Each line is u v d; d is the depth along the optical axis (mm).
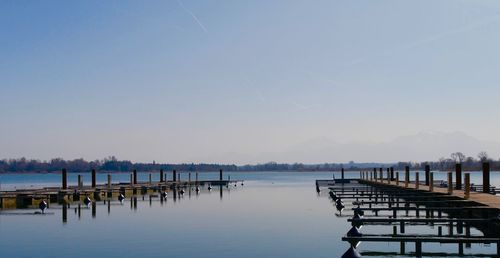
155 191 80625
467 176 39781
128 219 39531
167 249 26078
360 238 23094
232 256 24250
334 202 54250
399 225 33531
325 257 23938
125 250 25953
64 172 65750
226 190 89938
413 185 64438
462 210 35750
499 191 58125
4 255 25109
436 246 26219
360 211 35688
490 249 25328
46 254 25234
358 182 108812
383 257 23672
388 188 65500
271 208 48594
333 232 31516
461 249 25016
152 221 38062
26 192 57062
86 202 53219
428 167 64312
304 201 57938
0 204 49812
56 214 43719
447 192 45844
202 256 24312
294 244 27312
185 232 31938
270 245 27031
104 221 38281
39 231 33062
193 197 68062
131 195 72625
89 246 27219
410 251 24984
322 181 119375
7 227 35125
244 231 32188
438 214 38250
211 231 32312
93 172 71750
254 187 103500
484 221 29266
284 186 108250
